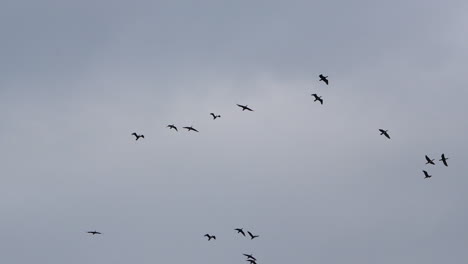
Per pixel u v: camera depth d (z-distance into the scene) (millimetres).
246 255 185250
